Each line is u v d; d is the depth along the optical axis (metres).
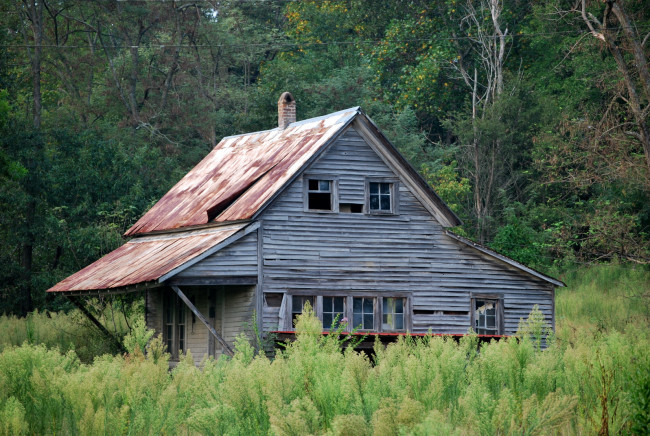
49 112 95.38
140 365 21.88
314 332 22.31
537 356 21.27
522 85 88.25
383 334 36.47
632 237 61.44
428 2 102.25
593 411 18.80
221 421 16.77
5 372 20.92
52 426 18.84
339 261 45.72
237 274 42.78
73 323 53.53
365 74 96.69
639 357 21.17
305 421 15.66
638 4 69.50
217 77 113.38
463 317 48.09
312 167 45.91
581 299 63.47
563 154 73.25
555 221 80.19
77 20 97.56
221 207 47.00
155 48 101.31
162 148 93.69
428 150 94.06
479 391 17.61
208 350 46.38
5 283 75.00
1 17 86.81
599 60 78.81
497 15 92.69
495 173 85.88
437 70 94.62
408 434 13.91
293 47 116.31
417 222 48.06
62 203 74.88
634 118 65.88
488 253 48.97
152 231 52.72
